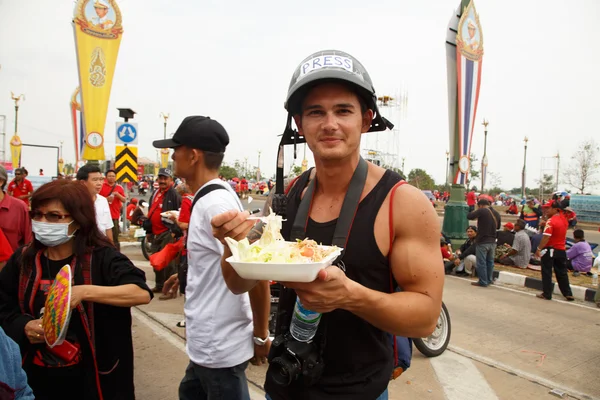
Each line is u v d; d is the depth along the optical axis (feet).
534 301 23.85
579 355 15.64
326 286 3.62
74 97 59.16
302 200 5.11
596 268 27.17
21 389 4.34
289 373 4.30
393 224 4.40
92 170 17.56
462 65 34.37
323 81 4.46
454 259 30.96
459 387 12.84
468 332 17.93
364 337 4.52
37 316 6.94
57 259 7.31
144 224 21.56
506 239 33.45
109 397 7.00
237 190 110.32
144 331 16.47
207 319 6.99
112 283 7.11
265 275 3.58
